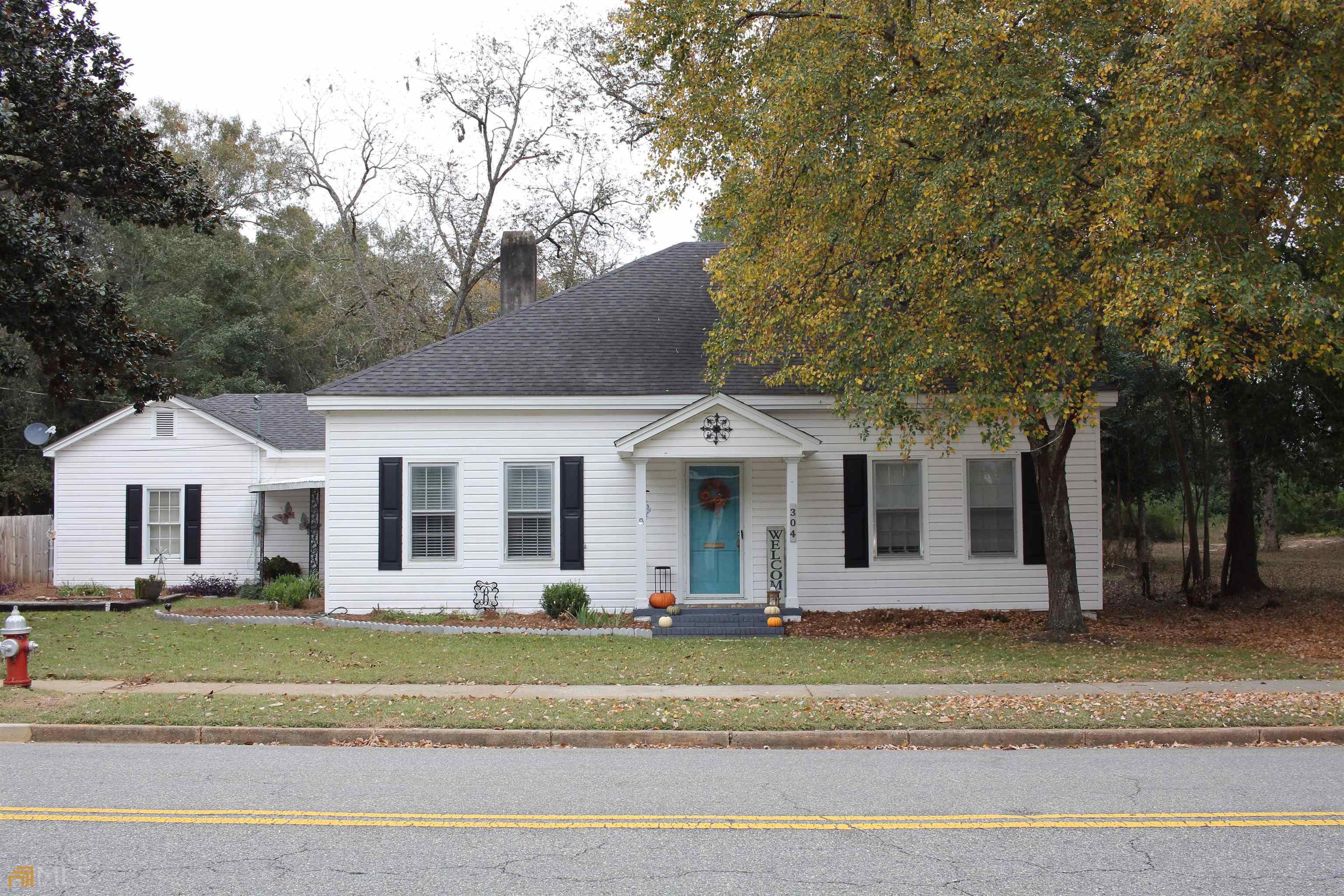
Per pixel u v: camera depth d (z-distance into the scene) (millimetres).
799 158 14922
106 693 11648
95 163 18078
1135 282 12023
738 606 18922
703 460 19297
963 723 10172
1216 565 32906
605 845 6324
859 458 19500
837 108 14383
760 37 16281
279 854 6109
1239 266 12539
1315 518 43750
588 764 8875
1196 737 9969
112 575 25516
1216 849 6266
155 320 37969
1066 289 13133
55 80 17125
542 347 20250
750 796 7648
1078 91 13938
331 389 18938
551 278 38312
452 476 19312
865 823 6859
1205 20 11656
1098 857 6109
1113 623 19031
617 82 33875
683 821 6895
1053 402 13742
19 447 35719
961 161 13188
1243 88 12570
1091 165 13672
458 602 19172
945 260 13570
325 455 25266
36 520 27703
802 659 14484
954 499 19625
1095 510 19797
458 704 11031
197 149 50438
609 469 19359
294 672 13281
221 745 9805
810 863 5980
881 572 19484
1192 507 22781
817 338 16188
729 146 16047
